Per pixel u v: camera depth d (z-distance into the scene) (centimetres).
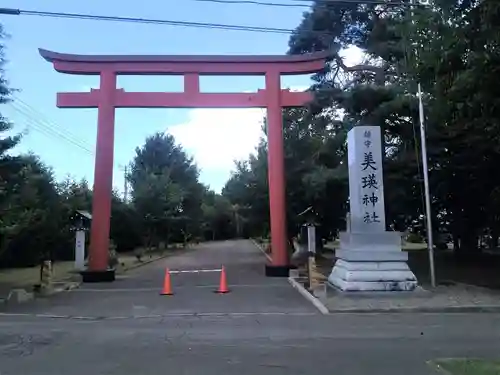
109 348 908
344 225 3059
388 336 1009
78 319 1287
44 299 1686
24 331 1095
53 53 2341
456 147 2098
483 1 812
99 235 2312
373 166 1694
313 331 1071
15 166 1988
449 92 991
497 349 879
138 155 6100
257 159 3806
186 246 5938
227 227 9325
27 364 792
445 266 2544
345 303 1459
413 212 2431
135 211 4606
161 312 1385
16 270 2853
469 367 719
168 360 809
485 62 898
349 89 2167
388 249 1631
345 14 2647
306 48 2795
